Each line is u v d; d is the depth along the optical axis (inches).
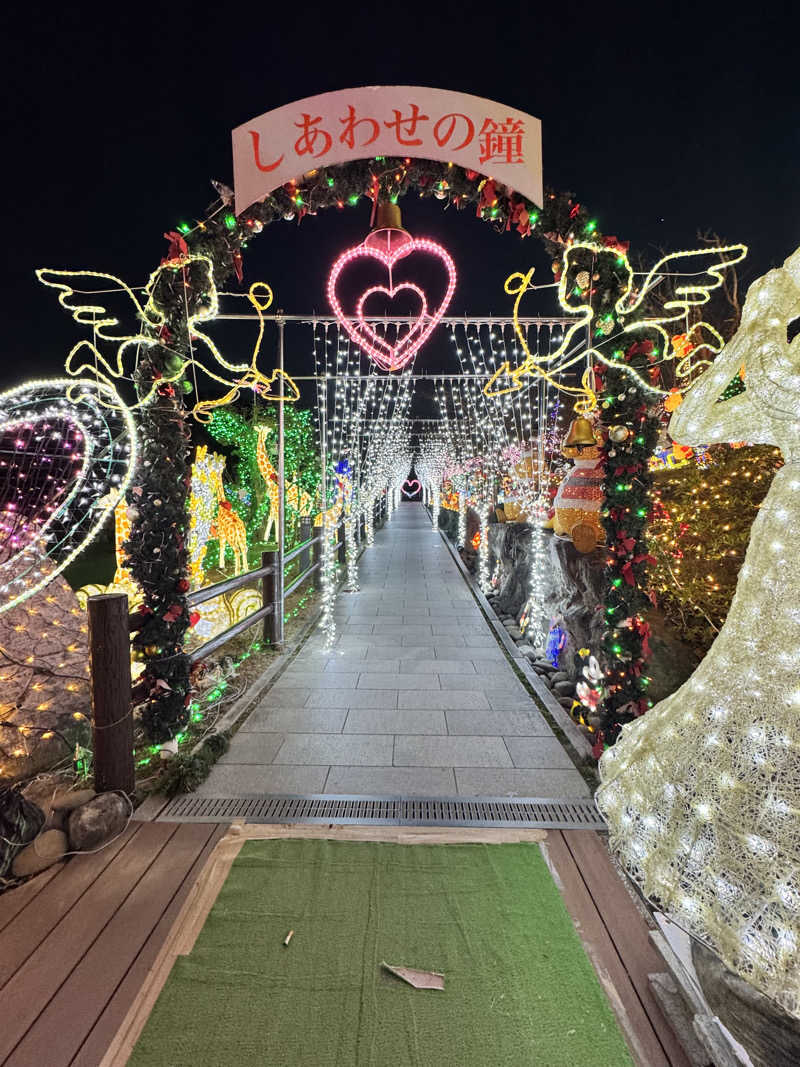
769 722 54.1
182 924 77.7
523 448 292.8
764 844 51.4
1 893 84.7
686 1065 59.2
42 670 129.4
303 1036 62.0
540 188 114.3
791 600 56.5
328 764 126.9
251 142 115.5
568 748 135.1
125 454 142.5
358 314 155.7
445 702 166.1
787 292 62.2
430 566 443.8
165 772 118.6
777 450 165.2
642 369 115.6
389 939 75.2
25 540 141.3
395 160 116.8
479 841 96.5
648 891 58.6
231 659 199.0
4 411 116.2
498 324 193.9
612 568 121.3
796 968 47.3
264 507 511.2
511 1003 66.1
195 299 125.0
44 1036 62.5
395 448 622.8
